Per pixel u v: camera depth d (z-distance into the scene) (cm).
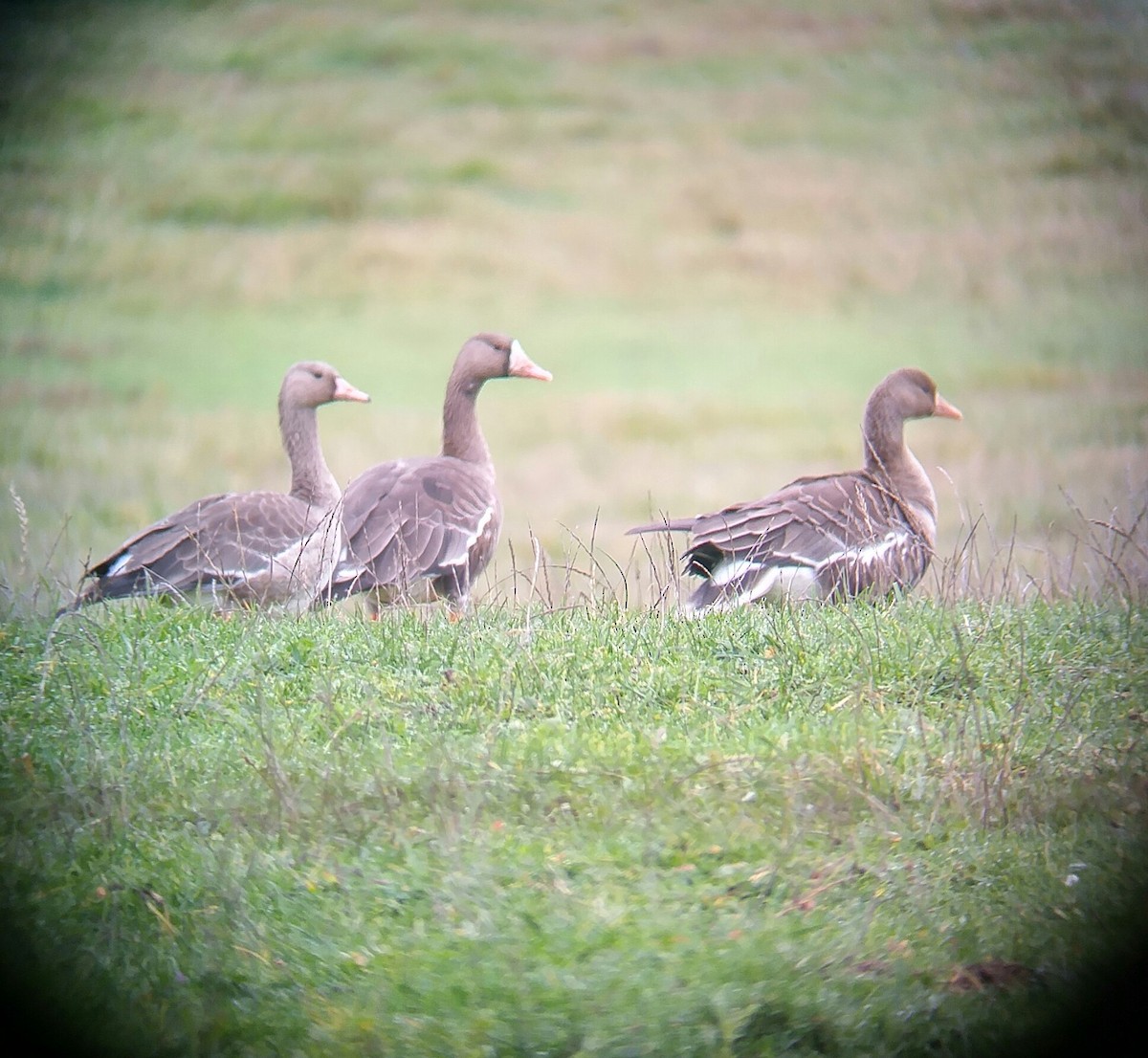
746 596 1405
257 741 1020
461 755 990
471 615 1282
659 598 1316
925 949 835
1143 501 1469
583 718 1050
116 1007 798
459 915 844
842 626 1212
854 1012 786
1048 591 1423
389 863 891
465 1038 768
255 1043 778
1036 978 822
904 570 1475
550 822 928
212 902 859
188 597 1386
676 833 908
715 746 1003
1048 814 941
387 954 820
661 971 800
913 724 1042
